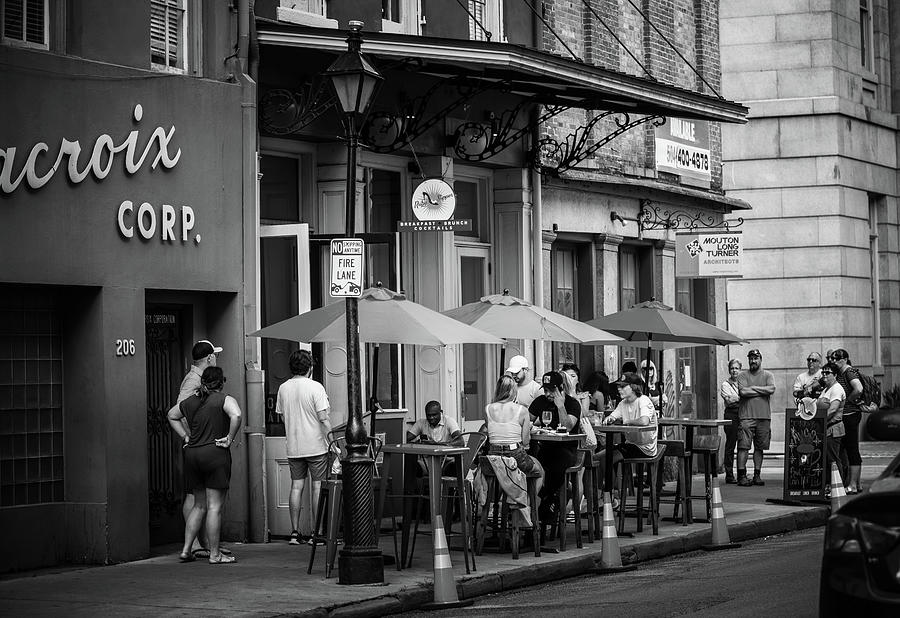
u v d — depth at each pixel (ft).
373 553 46.16
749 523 62.80
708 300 96.27
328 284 62.44
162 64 55.06
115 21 52.37
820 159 111.65
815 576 47.98
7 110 47.91
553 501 56.85
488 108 72.43
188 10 56.24
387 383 67.05
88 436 51.19
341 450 48.88
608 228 82.69
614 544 52.85
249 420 56.75
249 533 56.65
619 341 59.67
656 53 88.74
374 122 64.64
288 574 48.21
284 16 61.05
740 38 112.57
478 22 68.28
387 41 56.95
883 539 27.68
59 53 50.39
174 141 54.03
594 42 81.87
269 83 59.47
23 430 50.34
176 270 54.03
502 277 75.31
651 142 87.15
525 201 74.79
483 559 52.34
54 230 49.39
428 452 47.80
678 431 73.00
